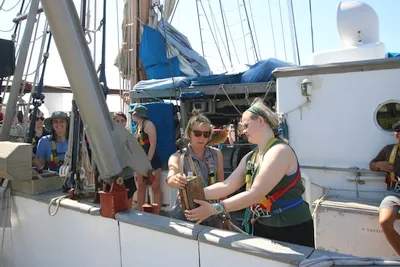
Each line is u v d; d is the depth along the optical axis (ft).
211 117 20.72
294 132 12.05
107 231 7.38
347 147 11.27
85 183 8.89
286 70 11.98
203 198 6.16
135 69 22.90
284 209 6.32
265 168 5.81
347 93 11.17
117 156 7.29
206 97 17.92
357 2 14.25
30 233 9.48
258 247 5.19
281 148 5.95
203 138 8.48
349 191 11.16
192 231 5.99
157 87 18.56
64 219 8.36
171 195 15.57
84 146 8.87
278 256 4.95
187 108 18.24
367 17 13.94
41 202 8.91
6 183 9.93
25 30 10.37
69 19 6.40
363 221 9.56
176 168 8.18
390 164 9.97
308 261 4.66
